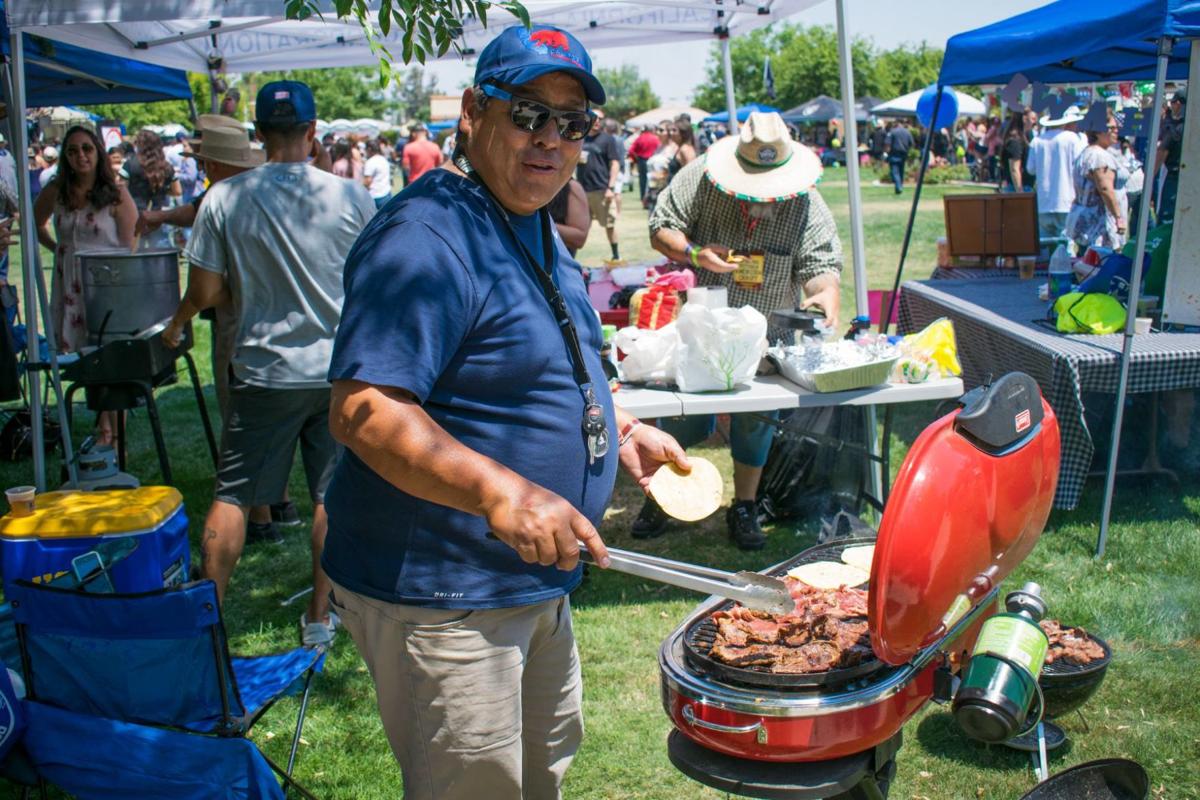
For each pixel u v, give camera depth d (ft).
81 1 12.88
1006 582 14.05
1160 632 12.55
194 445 21.44
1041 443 6.31
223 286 12.01
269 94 11.93
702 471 7.34
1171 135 24.99
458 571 5.97
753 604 5.13
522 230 6.26
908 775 9.87
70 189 18.81
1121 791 6.98
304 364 11.54
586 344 6.57
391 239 5.62
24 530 10.00
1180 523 16.07
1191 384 15.56
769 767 6.29
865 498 15.84
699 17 23.49
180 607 7.59
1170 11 13.92
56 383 15.08
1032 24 18.16
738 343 13.28
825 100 151.02
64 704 8.11
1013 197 26.84
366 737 10.85
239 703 8.06
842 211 72.23
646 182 75.97
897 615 5.65
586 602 14.15
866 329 14.71
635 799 9.70
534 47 5.80
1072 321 17.26
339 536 6.30
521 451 5.99
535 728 7.14
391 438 5.33
